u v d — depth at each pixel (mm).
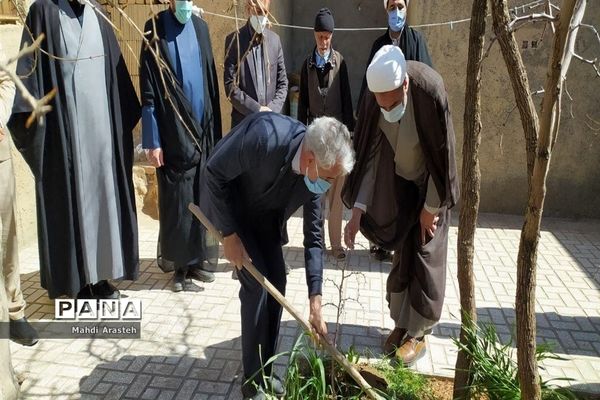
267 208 2461
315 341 2297
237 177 2385
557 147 5277
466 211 2209
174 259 3707
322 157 1959
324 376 2318
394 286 2902
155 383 2760
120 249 3527
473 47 2023
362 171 2750
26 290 3770
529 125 1899
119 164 3459
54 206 3250
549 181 5383
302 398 2275
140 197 5285
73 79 3158
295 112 6312
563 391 2391
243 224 2480
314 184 2127
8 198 2969
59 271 3336
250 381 2516
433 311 2783
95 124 3277
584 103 5117
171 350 3049
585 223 5293
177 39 3510
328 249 4539
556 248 4664
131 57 5445
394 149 2631
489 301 3682
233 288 3824
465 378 2330
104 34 3287
